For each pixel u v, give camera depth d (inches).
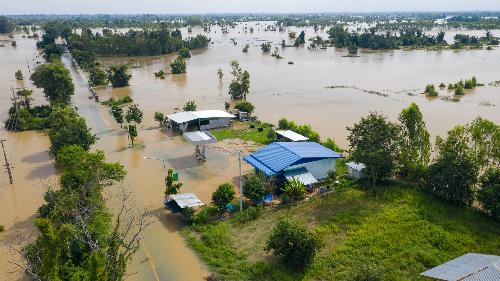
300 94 3422.7
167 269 1137.4
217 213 1432.1
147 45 6151.6
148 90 3715.6
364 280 949.8
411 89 3570.4
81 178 1355.8
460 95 3321.9
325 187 1616.6
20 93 3420.3
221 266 1142.3
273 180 1627.7
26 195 1630.2
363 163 1576.0
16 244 1278.3
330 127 2490.2
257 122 2568.9
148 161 1963.6
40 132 2527.1
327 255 1169.4
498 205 1316.4
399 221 1327.5
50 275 759.7
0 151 2174.0
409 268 1095.6
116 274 832.3
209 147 2132.1
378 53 6373.0
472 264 898.7
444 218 1342.3
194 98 3348.9
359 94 3385.8
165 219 1412.4
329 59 5703.7
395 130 1561.3
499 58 5541.3
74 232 941.8
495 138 1470.2
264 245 1229.1
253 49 7012.8
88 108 3048.7
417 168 1604.3
